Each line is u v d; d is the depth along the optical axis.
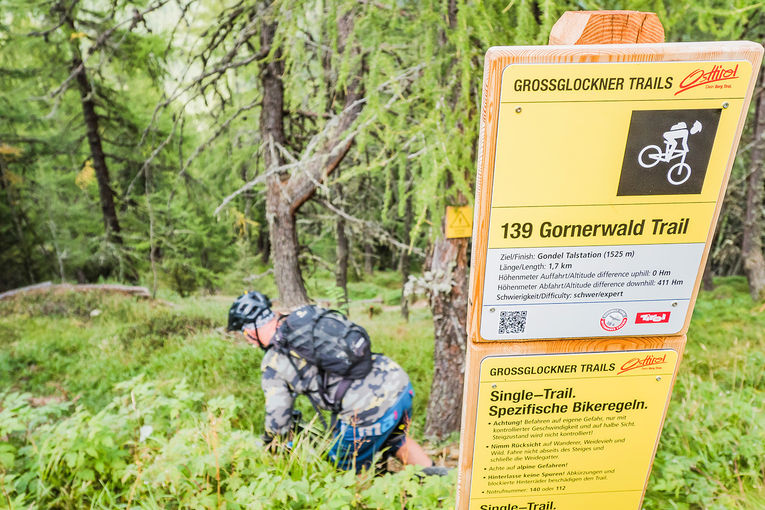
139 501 2.04
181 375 5.83
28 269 15.00
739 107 1.06
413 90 2.75
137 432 2.52
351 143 5.14
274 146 6.46
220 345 6.68
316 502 1.97
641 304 1.21
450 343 3.91
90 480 2.11
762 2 2.11
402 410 2.56
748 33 4.56
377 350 7.54
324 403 2.50
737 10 2.16
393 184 5.34
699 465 2.44
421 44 2.44
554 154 1.07
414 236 2.24
